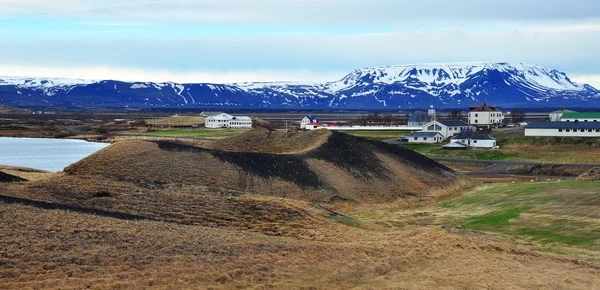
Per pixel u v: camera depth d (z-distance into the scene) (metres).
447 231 57.84
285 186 78.62
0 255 32.56
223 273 34.81
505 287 38.25
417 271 40.97
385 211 75.19
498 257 47.31
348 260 41.34
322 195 78.69
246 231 49.81
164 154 78.75
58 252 34.50
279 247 42.34
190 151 81.19
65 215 42.94
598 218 61.50
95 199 56.09
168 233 42.06
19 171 83.38
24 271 31.08
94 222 42.03
